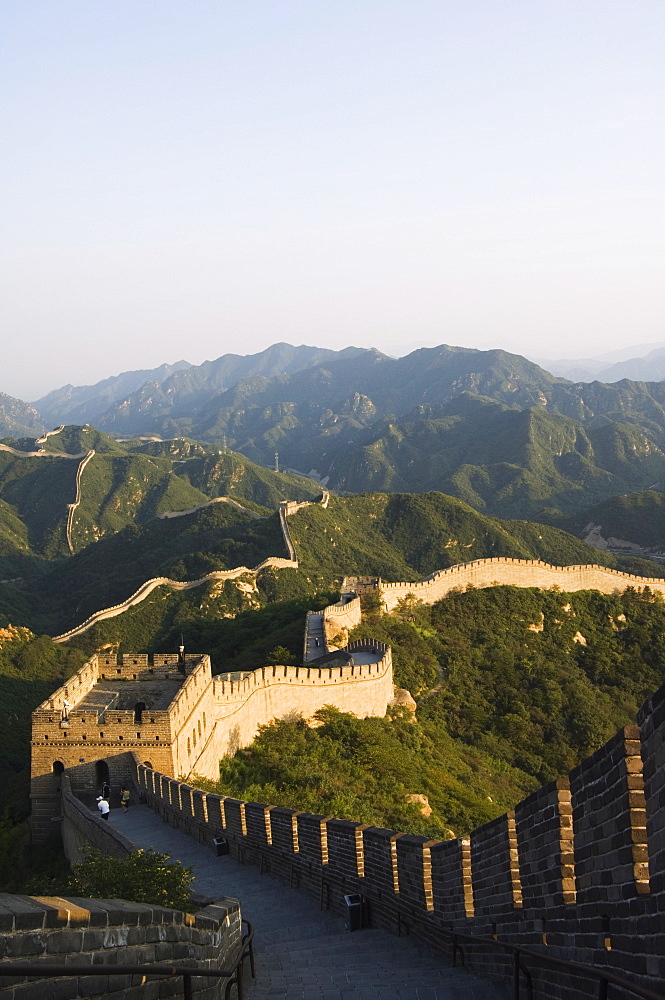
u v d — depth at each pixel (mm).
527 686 74625
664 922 7637
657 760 7938
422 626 81375
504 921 13078
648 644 85812
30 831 36469
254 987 14328
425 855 17188
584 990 9727
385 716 60375
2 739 69438
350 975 14883
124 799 34469
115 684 44250
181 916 10844
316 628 73875
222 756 44188
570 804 10633
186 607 131000
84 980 8180
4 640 94750
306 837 22781
